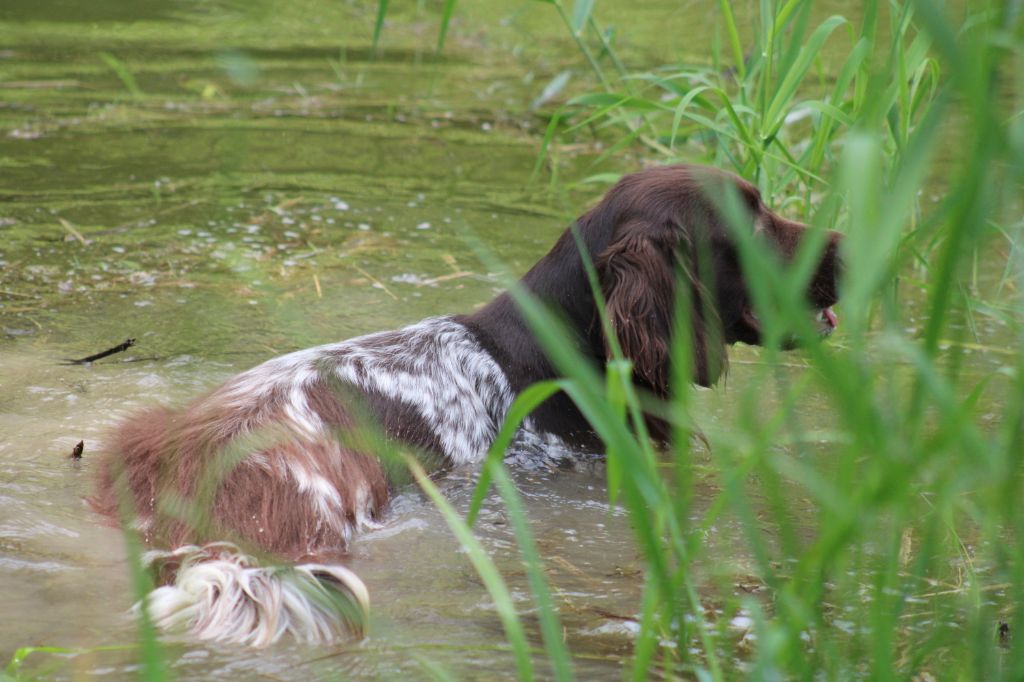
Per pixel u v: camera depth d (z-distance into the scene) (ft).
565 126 57.00
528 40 73.61
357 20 77.51
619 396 15.92
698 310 27.58
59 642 18.85
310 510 23.41
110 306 36.06
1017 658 15.70
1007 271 35.94
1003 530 22.71
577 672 18.39
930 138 12.94
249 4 80.18
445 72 66.13
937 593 20.98
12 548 22.29
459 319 29.58
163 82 61.31
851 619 19.47
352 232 43.01
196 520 22.89
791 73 34.09
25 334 33.83
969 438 14.80
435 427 27.25
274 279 38.47
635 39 71.97
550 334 15.48
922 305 37.63
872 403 14.38
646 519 15.21
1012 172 13.23
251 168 49.42
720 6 39.73
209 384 31.14
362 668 18.29
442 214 45.06
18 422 28.40
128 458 25.02
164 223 43.04
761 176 36.58
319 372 26.63
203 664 18.25
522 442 28.32
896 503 16.63
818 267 28.22
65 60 64.44
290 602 19.60
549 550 23.58
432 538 23.95
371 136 54.39
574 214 45.24
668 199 27.61
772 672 15.29
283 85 61.98
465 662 18.57
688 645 19.16
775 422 15.98
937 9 11.82
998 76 12.76
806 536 24.13
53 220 42.70
